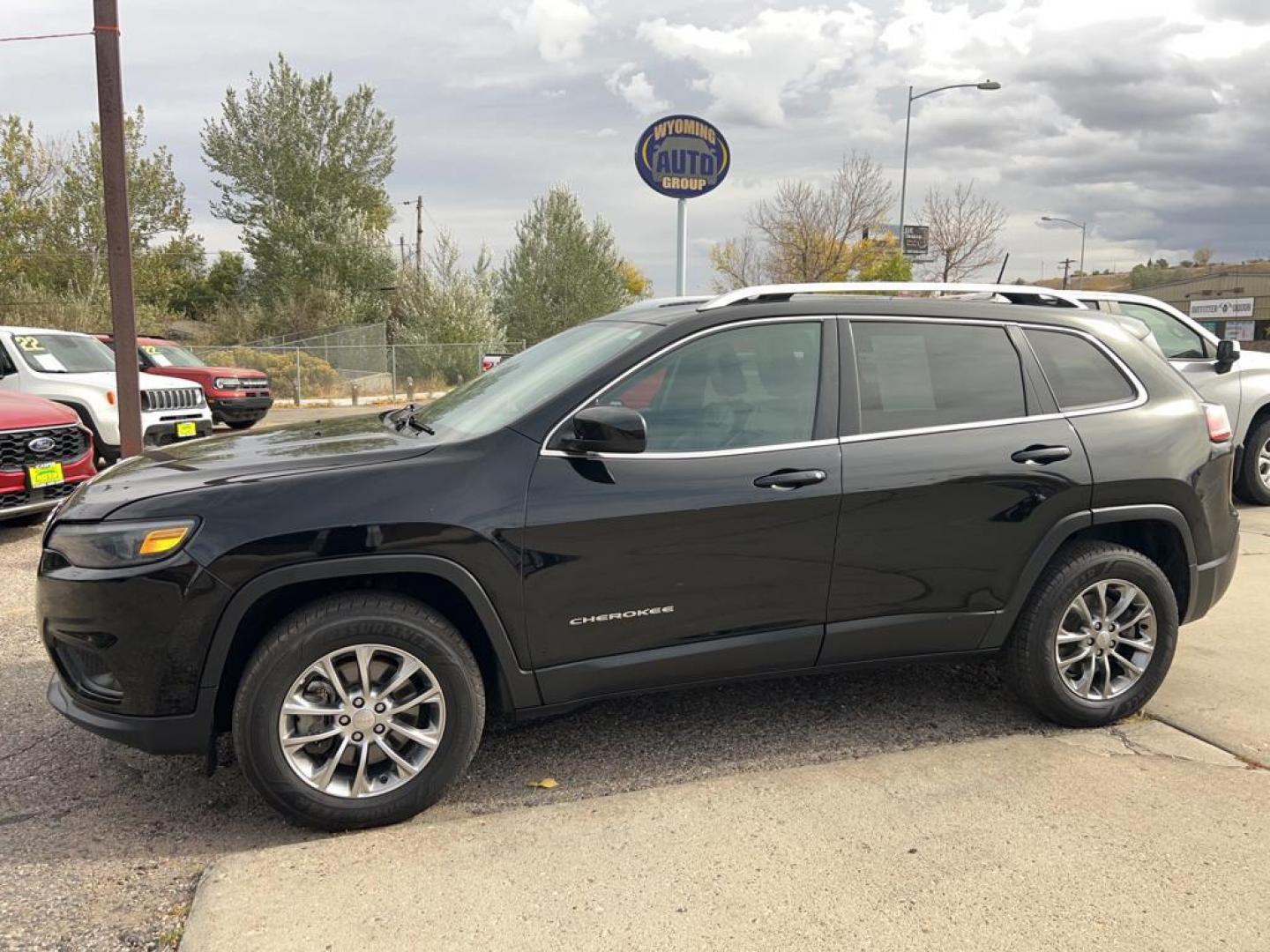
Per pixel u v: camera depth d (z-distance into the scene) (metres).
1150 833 2.96
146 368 15.01
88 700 2.97
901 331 3.59
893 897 2.63
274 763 2.88
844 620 3.45
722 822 3.04
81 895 2.69
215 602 2.82
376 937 2.46
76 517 2.99
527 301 35.22
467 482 3.04
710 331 3.38
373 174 38.09
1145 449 3.72
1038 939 2.46
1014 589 3.61
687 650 3.29
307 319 33.78
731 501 3.23
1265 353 8.63
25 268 26.59
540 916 2.55
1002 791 3.24
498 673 3.14
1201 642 4.78
